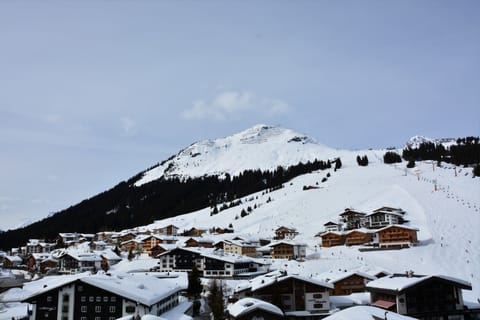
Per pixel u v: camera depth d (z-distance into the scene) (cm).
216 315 6919
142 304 6131
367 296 8000
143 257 16112
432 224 13800
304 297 7381
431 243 12306
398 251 12075
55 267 15700
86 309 6284
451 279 6706
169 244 16275
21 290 9588
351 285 8625
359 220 16212
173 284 8144
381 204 17325
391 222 14688
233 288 9375
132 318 4966
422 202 16188
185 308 7531
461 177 18962
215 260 11606
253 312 6044
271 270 12006
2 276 11656
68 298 6338
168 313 7006
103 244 19875
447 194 16588
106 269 13888
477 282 9050
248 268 12162
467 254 10969
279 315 6075
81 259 14275
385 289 6875
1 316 7175
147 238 18162
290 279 7444
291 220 19062
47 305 6378
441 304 6700
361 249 13238
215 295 7450
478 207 14475
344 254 13038
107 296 6275
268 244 15712
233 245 14700
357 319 4747
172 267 12519
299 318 7150
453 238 12325
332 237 14975
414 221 14562
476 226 12912
